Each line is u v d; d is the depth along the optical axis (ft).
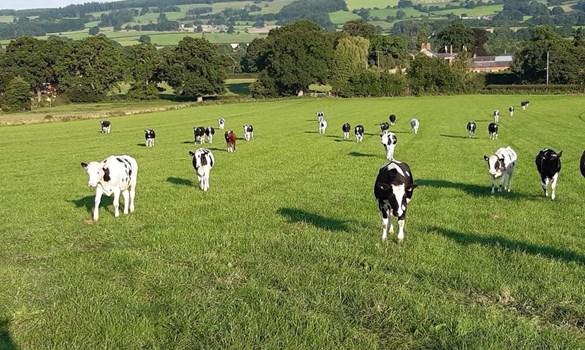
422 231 48.39
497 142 127.03
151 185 77.97
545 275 36.22
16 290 35.42
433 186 73.31
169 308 31.73
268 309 31.12
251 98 365.61
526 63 409.69
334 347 26.96
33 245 46.83
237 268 38.52
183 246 44.09
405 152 112.06
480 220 53.06
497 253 40.98
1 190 77.97
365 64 467.93
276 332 28.63
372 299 32.35
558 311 31.19
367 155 108.27
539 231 48.60
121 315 30.81
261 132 162.40
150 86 394.93
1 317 31.27
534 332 28.14
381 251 41.57
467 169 89.04
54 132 180.65
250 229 49.65
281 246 43.39
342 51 453.99
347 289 33.76
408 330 28.96
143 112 273.95
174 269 38.65
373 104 290.56
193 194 69.97
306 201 63.62
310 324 29.04
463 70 386.32
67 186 80.23
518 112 220.02
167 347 27.61
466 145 122.31
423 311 30.50
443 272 36.88
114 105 349.00
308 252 41.65
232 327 29.07
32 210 62.64
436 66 371.56
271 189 72.69
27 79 386.11
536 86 351.67
